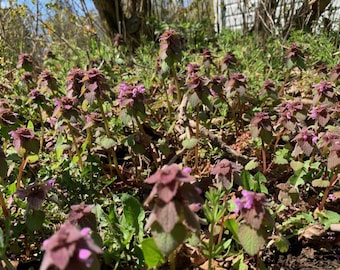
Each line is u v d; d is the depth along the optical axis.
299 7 0.70
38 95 0.28
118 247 0.17
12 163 0.22
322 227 0.19
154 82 0.42
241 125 0.31
